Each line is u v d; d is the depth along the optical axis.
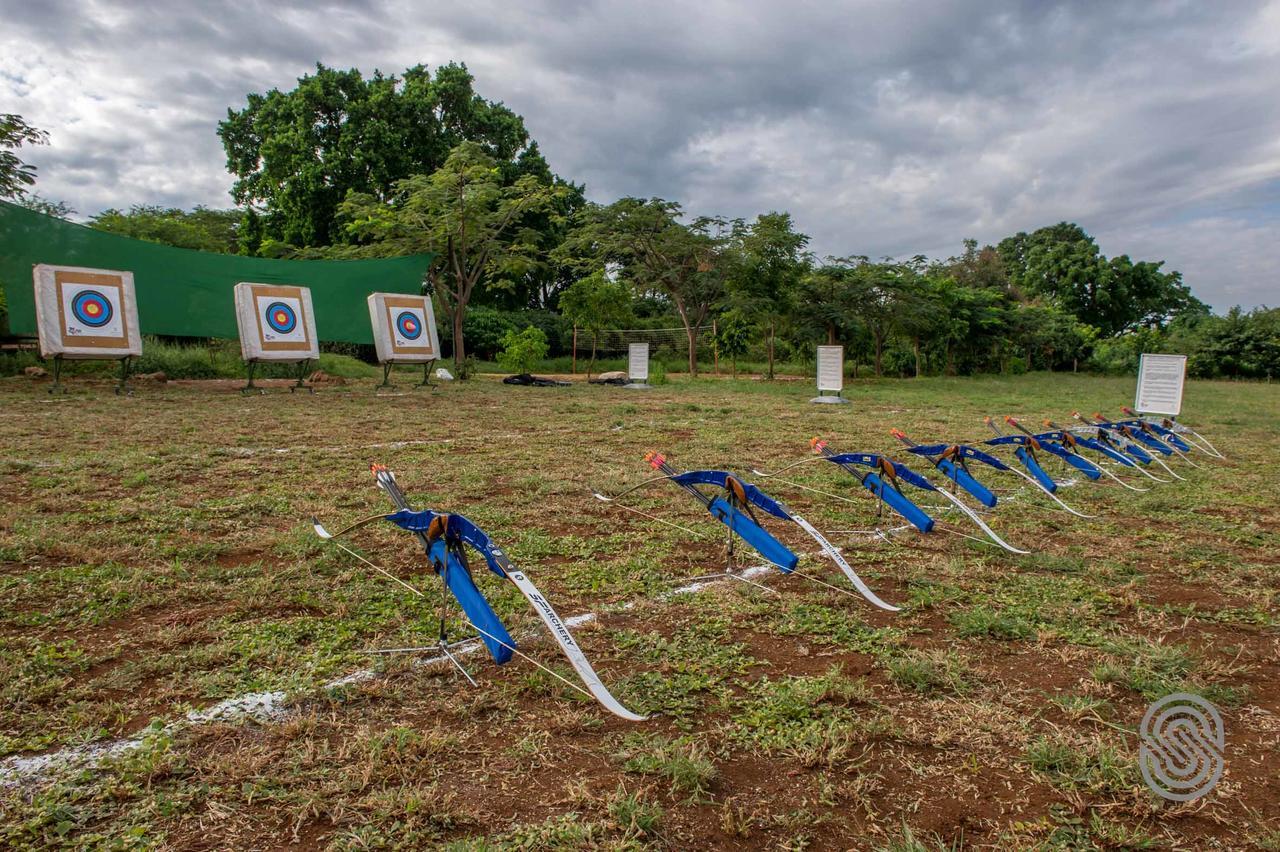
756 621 3.77
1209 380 37.12
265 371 18.83
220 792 2.30
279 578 4.18
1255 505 6.65
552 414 13.02
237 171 33.41
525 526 5.44
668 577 4.38
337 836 2.12
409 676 3.09
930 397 19.09
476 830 2.15
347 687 2.95
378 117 30.12
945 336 31.44
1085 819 2.26
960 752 2.62
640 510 5.98
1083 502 6.68
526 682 3.04
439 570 3.27
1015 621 3.77
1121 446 8.65
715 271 24.67
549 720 2.75
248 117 32.81
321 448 8.64
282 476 6.96
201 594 3.92
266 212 33.72
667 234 24.17
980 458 5.97
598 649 3.39
